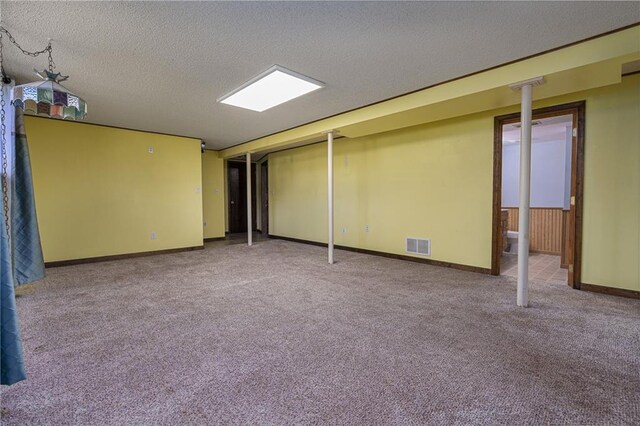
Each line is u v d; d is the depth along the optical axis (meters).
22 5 1.91
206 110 4.29
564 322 2.49
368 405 1.53
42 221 4.60
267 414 1.48
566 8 2.04
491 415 1.45
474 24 2.22
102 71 2.97
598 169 3.21
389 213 5.20
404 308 2.84
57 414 1.48
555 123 4.63
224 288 3.52
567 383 1.69
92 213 5.04
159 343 2.19
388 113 3.84
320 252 5.85
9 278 1.48
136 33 2.29
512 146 6.93
